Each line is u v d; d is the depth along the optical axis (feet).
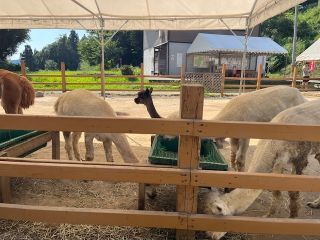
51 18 35.19
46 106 38.32
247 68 83.51
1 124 8.39
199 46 76.95
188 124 8.34
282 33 144.25
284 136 8.18
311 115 10.70
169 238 10.24
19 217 9.25
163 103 43.88
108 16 33.37
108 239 10.16
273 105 14.78
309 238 10.74
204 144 14.56
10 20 35.76
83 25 36.32
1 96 21.15
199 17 32.53
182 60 87.56
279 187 8.56
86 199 13.16
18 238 10.12
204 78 57.62
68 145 16.38
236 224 8.99
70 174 8.80
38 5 30.37
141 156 18.76
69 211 9.14
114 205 12.69
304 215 12.34
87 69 163.22
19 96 21.25
